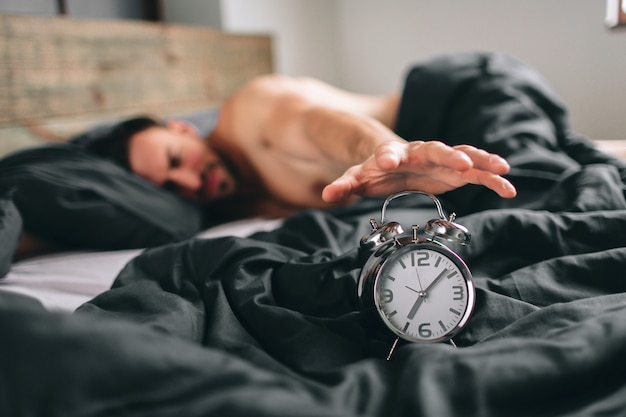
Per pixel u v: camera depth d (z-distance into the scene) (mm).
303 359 679
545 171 1264
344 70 3246
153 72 2230
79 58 1950
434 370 548
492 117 1497
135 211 1580
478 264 932
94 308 831
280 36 2945
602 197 1054
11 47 1734
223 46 2559
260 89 2004
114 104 2082
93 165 1636
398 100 2152
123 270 998
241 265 921
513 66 1763
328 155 1479
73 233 1525
